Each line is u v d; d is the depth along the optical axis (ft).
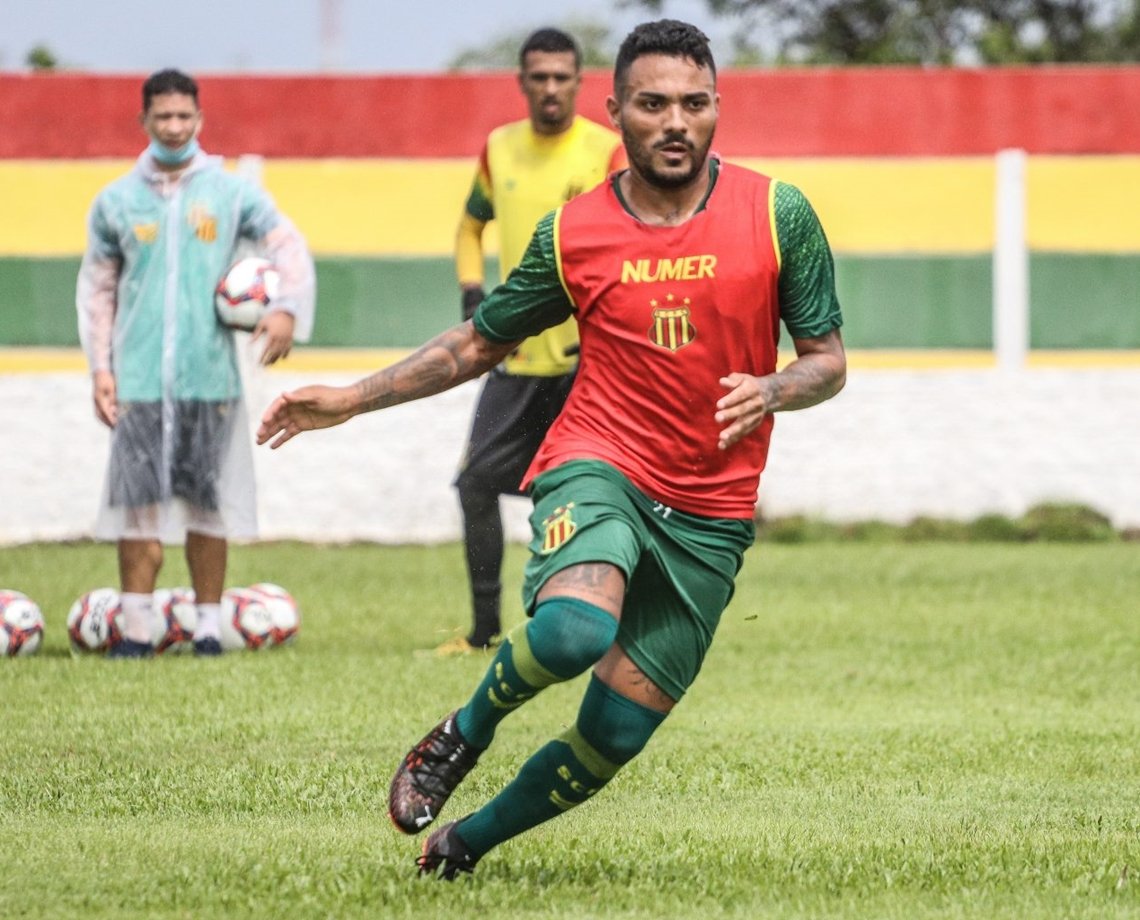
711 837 60.08
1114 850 57.82
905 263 201.87
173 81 108.58
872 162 201.26
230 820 63.05
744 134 201.46
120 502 108.58
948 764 75.72
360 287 199.52
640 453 51.44
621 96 51.19
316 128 198.59
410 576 158.81
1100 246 201.46
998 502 202.59
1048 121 201.16
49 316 197.16
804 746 80.28
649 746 80.18
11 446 195.93
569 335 108.47
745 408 48.14
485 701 50.01
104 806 65.05
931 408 202.18
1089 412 201.98
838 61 367.86
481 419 110.42
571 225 51.98
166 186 109.09
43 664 103.81
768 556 179.93
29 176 196.65
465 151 198.59
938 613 134.41
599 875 53.62
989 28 349.41
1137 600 142.92
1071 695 97.86
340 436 198.29
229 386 110.22
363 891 50.65
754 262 51.08
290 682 97.04
